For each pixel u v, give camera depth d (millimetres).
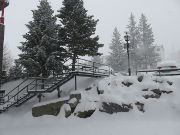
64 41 25812
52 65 24406
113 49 56438
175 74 20547
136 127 12945
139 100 16875
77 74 20578
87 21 26375
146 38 60219
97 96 18172
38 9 26656
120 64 54906
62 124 16281
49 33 25516
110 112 16375
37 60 24641
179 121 14328
